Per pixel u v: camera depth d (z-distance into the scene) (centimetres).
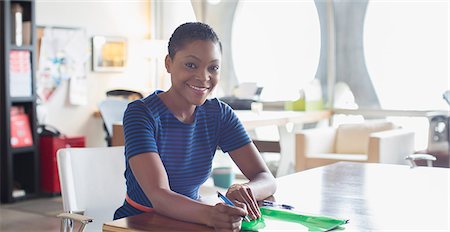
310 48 688
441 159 530
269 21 705
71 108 696
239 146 221
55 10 674
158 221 176
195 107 209
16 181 614
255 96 672
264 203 203
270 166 691
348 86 672
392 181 255
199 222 171
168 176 202
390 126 581
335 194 226
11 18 584
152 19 772
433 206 206
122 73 749
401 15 638
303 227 174
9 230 477
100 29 722
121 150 274
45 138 613
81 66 701
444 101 623
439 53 623
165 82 779
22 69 589
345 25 667
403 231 173
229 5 724
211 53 196
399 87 645
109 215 266
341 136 590
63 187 251
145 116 196
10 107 579
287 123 591
